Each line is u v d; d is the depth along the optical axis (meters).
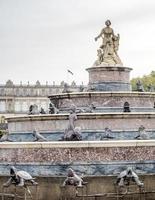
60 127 24.94
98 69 32.44
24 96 160.75
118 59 32.94
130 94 29.00
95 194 18.59
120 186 18.44
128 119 25.11
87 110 27.23
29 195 18.41
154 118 25.69
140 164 19.42
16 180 18.36
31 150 19.53
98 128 24.75
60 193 18.66
